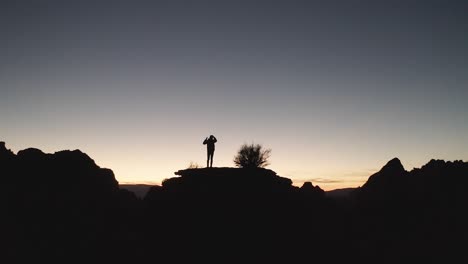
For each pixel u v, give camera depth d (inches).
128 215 1214.3
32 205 1077.8
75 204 1162.0
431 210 1633.9
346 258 1074.1
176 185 1041.5
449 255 1282.0
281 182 1056.2
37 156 1325.0
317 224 1206.3
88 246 982.4
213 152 1009.5
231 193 962.7
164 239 939.3
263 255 866.8
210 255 860.0
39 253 905.5
